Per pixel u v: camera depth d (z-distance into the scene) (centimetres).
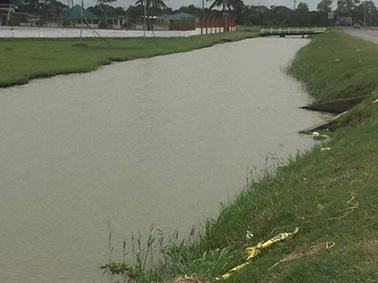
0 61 3653
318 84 2753
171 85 2925
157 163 1382
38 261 857
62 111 2077
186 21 8944
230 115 2047
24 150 1495
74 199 1123
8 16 8275
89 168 1336
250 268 680
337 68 2773
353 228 705
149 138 1653
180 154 1472
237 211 923
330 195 857
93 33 6819
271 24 13925
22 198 1127
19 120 1894
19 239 933
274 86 2919
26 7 11556
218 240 860
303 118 1992
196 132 1745
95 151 1493
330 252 644
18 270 828
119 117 1973
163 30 8775
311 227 763
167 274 775
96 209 1065
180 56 5050
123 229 970
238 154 1471
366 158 1023
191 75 3438
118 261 854
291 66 3884
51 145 1552
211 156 1450
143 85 2903
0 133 1694
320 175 1009
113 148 1527
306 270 605
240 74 3525
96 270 828
